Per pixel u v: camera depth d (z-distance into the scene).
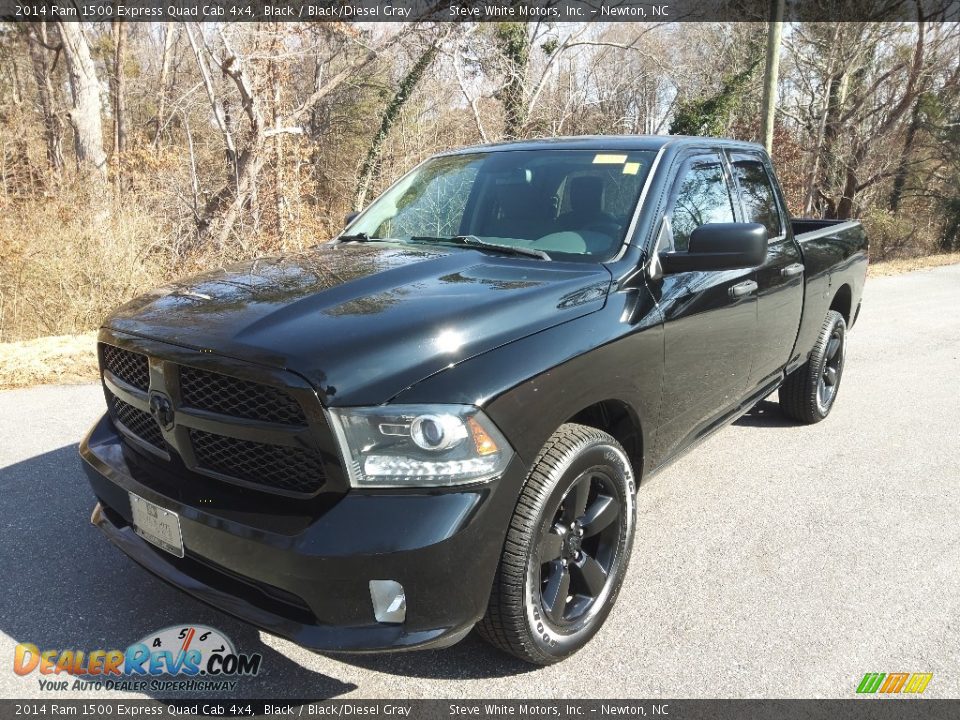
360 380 2.13
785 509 3.98
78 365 6.51
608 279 2.89
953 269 15.09
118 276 9.05
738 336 3.71
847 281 5.44
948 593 3.17
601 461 2.68
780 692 2.57
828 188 27.64
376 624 2.19
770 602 3.10
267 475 2.28
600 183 3.39
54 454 4.52
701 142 3.85
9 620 2.88
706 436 3.78
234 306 2.54
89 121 15.75
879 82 25.53
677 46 25.47
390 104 19.59
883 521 3.85
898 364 7.13
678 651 2.78
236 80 11.53
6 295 8.45
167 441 2.47
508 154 3.87
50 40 18.00
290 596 2.23
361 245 3.52
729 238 2.91
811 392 5.14
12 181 9.91
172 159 11.34
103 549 3.41
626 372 2.79
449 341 2.29
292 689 2.56
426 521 2.12
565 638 2.64
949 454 4.80
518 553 2.36
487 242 3.36
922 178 28.53
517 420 2.31
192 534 2.34
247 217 12.07
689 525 3.80
